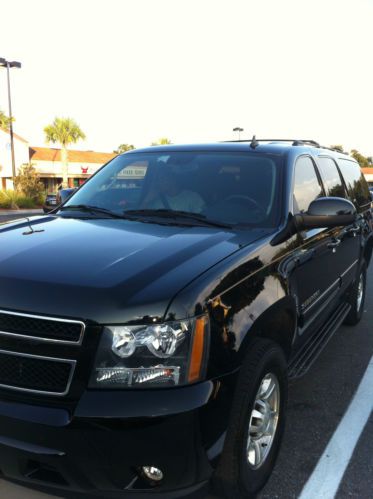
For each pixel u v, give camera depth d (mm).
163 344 2111
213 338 2227
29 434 2082
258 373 2461
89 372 2104
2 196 35344
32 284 2236
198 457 2129
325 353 4996
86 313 2117
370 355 4965
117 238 2824
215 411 2178
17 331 2178
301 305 3303
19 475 2184
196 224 3211
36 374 2160
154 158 4004
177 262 2430
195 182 3617
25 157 45094
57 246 2668
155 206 3516
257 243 2863
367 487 2863
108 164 4281
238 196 3420
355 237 5090
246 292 2512
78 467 2076
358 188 5762
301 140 4387
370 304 6969
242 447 2375
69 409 2086
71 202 3879
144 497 2158
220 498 2484
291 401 3930
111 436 2029
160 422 2041
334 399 3977
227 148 3902
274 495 2768
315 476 2947
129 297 2156
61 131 45375
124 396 2070
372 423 3600
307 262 3387
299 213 3441
